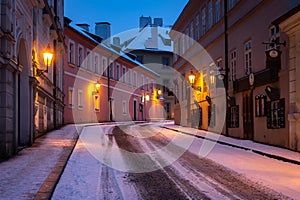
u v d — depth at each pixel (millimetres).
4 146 10578
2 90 10500
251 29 18297
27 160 10398
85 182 7891
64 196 6625
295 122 13672
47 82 20094
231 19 21438
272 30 16062
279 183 8234
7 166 9375
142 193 7164
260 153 13422
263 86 16703
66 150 12727
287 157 11852
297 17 13227
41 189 6879
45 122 19719
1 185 7203
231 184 8094
